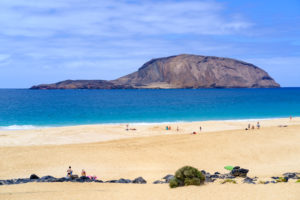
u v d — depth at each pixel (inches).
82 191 727.7
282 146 1413.6
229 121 2504.9
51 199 655.1
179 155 1295.5
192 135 1759.4
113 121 2704.2
